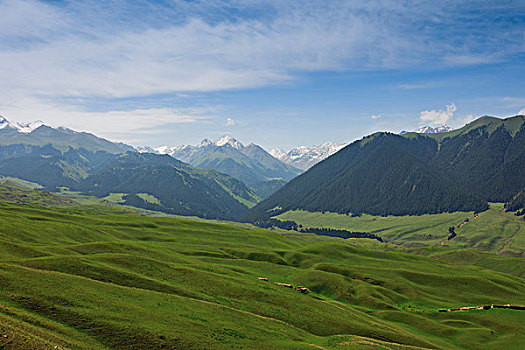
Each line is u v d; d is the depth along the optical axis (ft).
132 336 155.53
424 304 442.09
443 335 338.75
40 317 153.28
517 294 494.18
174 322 180.96
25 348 118.11
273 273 456.86
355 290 433.07
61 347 128.98
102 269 247.50
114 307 180.45
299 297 307.78
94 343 144.56
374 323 299.58
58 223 485.15
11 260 237.86
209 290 269.64
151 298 209.87
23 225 421.59
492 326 366.63
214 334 178.60
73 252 327.67
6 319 135.44
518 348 308.40
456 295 483.10
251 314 232.12
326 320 264.52
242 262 478.59
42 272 204.23
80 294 185.98
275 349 177.27
